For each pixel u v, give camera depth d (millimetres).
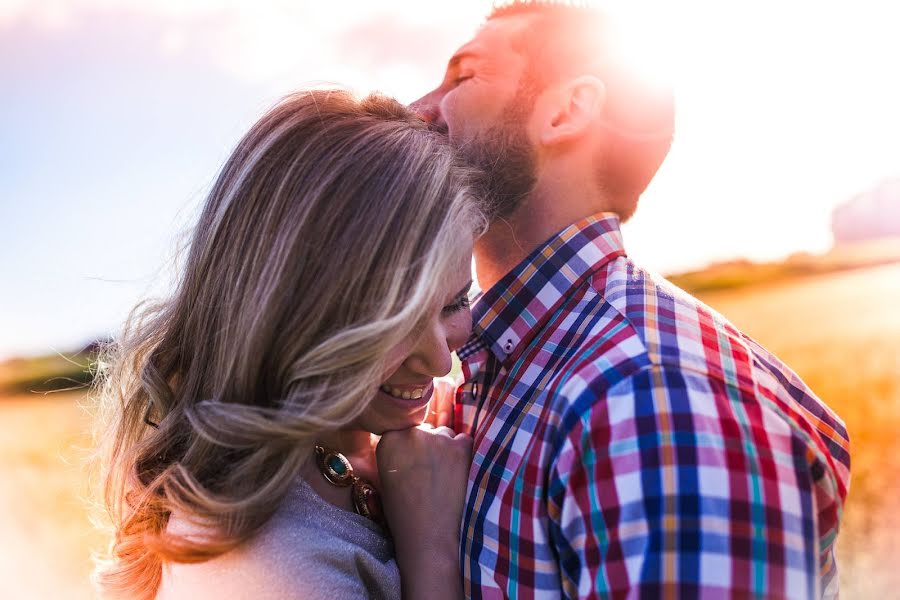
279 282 1023
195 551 971
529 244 1321
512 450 1114
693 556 840
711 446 886
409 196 1040
